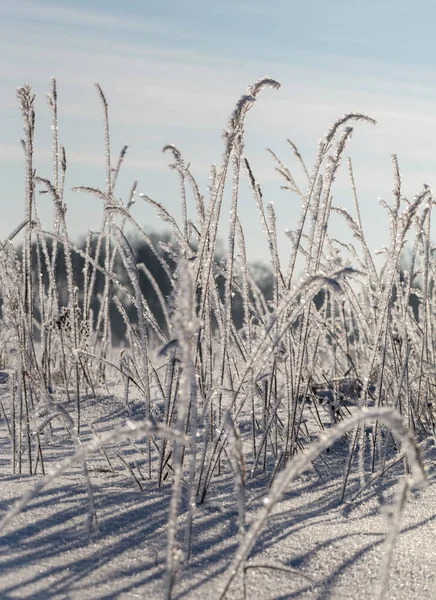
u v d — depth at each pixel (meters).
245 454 3.25
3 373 5.00
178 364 2.69
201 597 1.84
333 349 4.45
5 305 3.02
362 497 2.75
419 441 3.47
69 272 3.26
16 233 3.01
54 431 3.61
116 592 1.84
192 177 2.86
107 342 5.40
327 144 2.74
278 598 1.87
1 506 2.35
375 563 2.09
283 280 2.99
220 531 2.28
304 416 3.98
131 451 3.24
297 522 2.43
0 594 1.79
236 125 2.34
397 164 2.85
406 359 3.02
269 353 2.36
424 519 2.49
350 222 3.15
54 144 3.56
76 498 2.48
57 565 1.97
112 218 2.98
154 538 2.19
